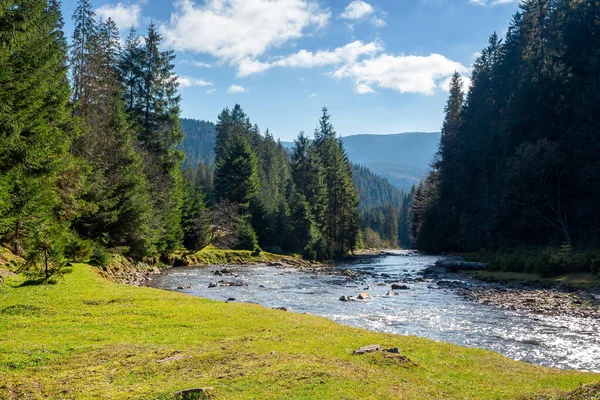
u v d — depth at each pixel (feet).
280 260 200.34
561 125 152.15
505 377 33.30
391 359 35.19
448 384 30.22
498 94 230.48
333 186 269.03
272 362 32.73
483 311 73.46
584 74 154.40
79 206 99.19
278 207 242.99
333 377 28.63
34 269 72.54
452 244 255.91
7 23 59.88
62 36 132.98
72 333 43.34
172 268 156.46
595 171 131.54
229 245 208.95
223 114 358.64
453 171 264.31
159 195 153.79
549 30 202.69
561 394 25.07
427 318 67.46
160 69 180.45
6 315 49.73
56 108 90.68
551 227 149.48
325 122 319.68
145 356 35.17
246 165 230.07
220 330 46.50
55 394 26.58
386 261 219.41
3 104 59.62
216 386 27.09
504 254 139.13
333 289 104.17
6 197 62.95
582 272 102.42
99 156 117.70
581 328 60.08
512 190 151.12
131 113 173.06
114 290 70.03
